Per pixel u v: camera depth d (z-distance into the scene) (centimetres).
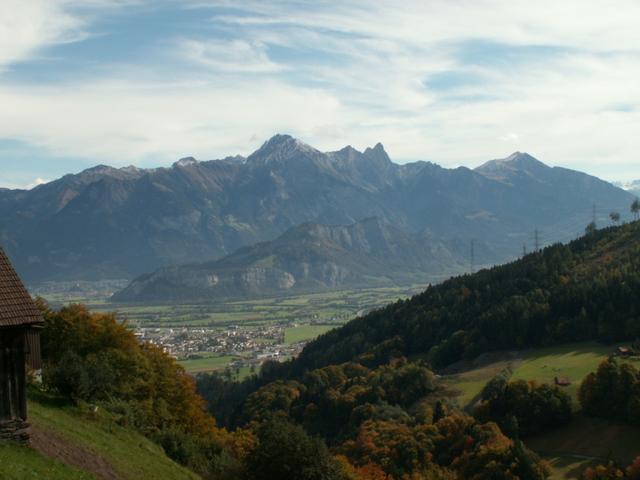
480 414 10462
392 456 9306
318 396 12950
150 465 4634
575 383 10988
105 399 5903
